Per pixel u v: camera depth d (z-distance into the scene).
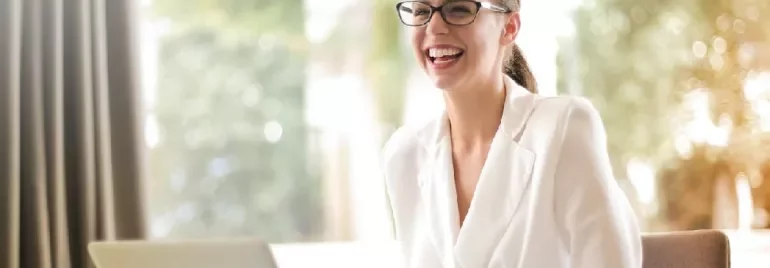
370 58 3.66
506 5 1.43
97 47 2.54
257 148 3.60
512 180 1.41
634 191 3.60
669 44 3.59
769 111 3.51
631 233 1.33
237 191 3.56
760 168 3.51
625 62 3.61
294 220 3.64
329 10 3.66
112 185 2.61
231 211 3.55
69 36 2.52
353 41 3.67
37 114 2.41
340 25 3.67
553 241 1.34
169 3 3.43
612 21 3.61
